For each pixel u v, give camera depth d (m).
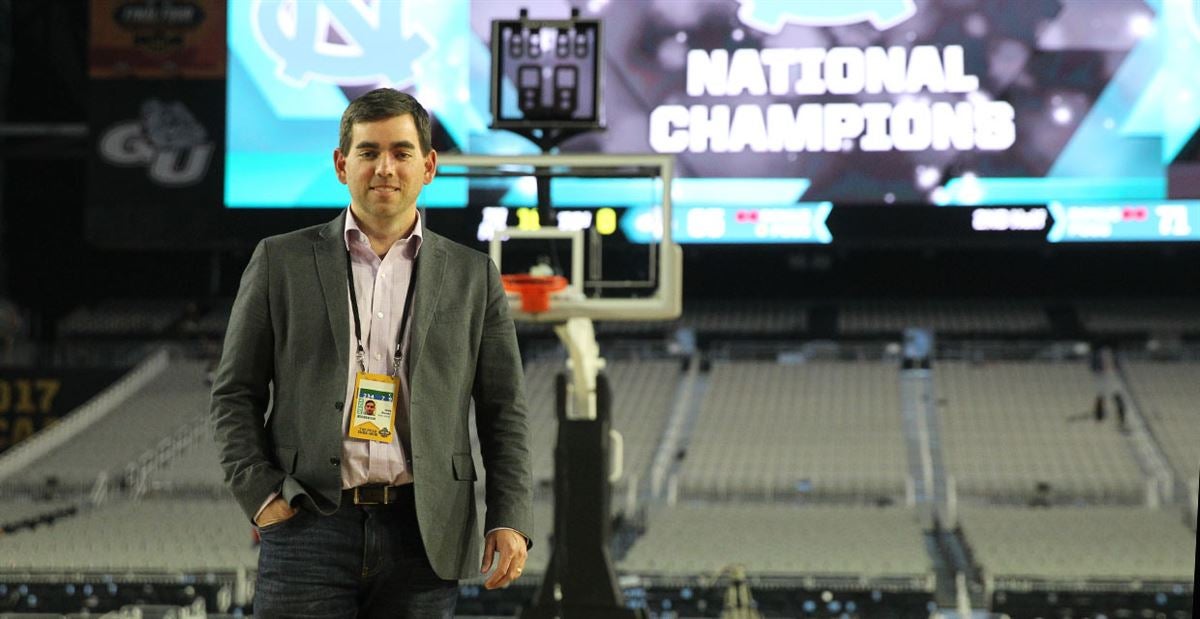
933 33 15.19
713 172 15.38
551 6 15.41
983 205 15.12
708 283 21.69
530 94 6.99
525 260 7.04
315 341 2.48
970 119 15.12
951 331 21.06
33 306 21.73
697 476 16.80
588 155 6.93
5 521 15.95
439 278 2.58
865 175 15.23
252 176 15.76
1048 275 21.16
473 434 15.14
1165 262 20.92
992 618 12.27
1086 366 19.80
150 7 15.91
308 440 2.44
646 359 20.81
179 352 20.88
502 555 2.54
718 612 12.76
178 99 15.85
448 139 15.43
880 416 18.38
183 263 22.17
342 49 15.63
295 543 2.42
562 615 6.95
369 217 2.53
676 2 15.44
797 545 14.36
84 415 19.05
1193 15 14.88
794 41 15.30
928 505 15.86
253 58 15.78
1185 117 14.88
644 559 13.97
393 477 2.46
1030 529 14.80
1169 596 12.77
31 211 21.56
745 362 20.36
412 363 2.49
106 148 15.89
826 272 21.55
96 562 14.17
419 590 2.48
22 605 13.13
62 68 20.25
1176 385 19.06
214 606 13.07
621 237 14.97
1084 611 12.78
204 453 17.98
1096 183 15.01
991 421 18.19
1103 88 15.01
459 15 15.48
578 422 7.05
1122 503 15.92
